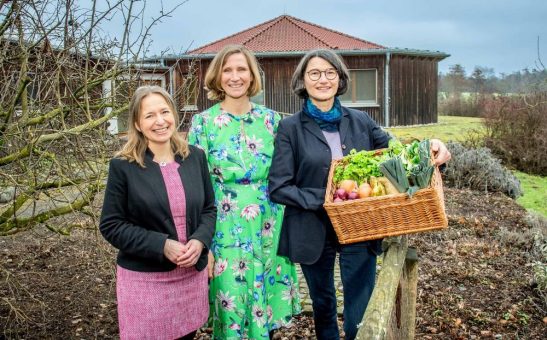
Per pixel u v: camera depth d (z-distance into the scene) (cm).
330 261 340
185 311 295
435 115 2323
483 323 472
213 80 338
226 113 341
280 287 353
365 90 2138
